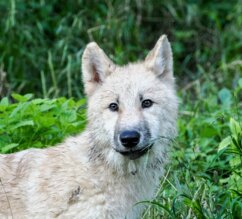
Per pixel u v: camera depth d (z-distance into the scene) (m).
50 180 13.08
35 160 13.45
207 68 24.23
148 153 13.13
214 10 25.89
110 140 13.02
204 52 25.06
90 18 23.88
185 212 13.77
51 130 15.42
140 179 13.36
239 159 14.29
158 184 13.89
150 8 25.06
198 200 13.66
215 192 14.45
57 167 13.22
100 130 13.20
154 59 13.75
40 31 22.89
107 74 13.66
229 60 24.19
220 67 23.17
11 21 22.11
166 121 13.40
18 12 23.12
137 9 24.84
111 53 23.16
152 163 13.45
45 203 12.95
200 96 21.11
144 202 13.08
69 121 15.44
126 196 13.26
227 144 14.25
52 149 13.64
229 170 14.35
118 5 24.14
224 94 19.62
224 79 23.03
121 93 13.18
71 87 22.06
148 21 25.36
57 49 22.75
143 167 13.28
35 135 15.41
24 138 15.33
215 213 13.55
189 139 17.64
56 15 23.89
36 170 13.29
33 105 15.32
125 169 13.19
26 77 22.23
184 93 21.84
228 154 15.63
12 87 21.34
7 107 15.52
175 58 24.50
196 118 18.98
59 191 12.95
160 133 13.30
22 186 13.20
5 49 22.25
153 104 13.23
